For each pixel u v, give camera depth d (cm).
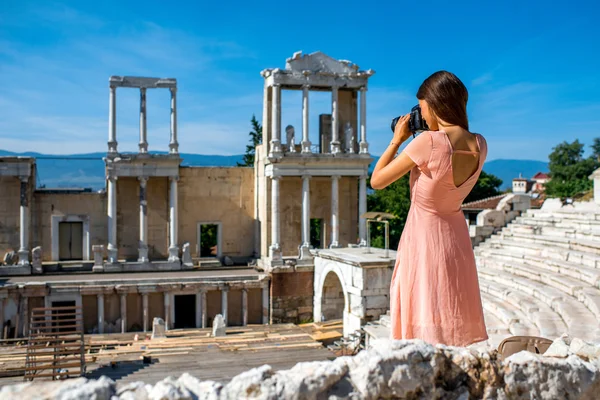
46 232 4512
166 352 2812
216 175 4825
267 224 4584
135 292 3903
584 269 2120
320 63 4550
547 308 1927
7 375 2484
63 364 2364
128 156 4412
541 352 718
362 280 3102
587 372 552
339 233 4862
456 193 517
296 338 3209
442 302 526
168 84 4512
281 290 4203
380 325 2866
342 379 477
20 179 4294
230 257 4856
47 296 3775
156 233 4681
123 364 2566
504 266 2616
